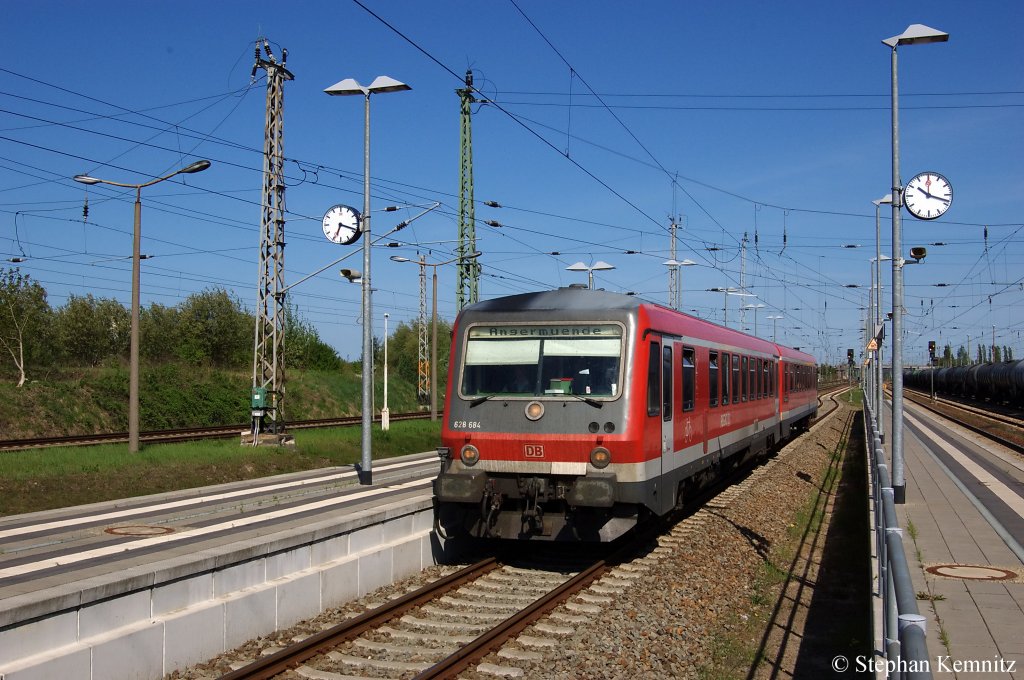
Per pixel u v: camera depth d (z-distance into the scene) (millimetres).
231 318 54531
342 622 9258
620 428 11812
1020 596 8883
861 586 12648
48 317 44719
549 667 8133
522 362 12484
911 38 16500
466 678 7805
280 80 27141
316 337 66750
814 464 27875
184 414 38438
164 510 16562
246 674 7484
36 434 31547
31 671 6508
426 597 10344
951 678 6512
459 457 12523
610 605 10125
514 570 12141
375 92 21594
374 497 18016
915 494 16703
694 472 14992
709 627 10266
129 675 7348
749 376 20688
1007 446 27828
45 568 10789
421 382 54562
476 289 29938
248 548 8891
